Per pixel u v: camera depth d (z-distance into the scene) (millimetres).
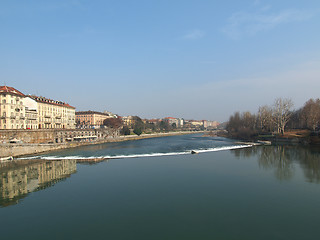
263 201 31781
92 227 24719
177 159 67812
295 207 29625
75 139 129875
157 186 39375
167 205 30594
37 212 29094
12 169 56000
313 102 131750
